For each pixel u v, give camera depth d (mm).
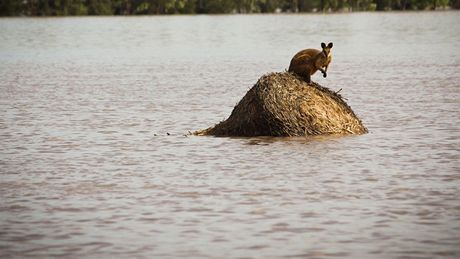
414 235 57906
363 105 127062
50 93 153250
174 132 102062
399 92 145875
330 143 91125
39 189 72188
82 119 115062
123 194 70125
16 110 126125
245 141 93000
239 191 70625
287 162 81938
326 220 61750
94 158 86062
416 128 102750
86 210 65125
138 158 85625
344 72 198000
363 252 54562
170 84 170875
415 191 70062
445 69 199500
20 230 59875
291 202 66875
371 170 78312
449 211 63844
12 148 92438
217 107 127500
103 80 184375
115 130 104625
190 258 53781
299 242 56719
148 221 61969
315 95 96562
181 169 79750
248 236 58125
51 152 89812
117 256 54250
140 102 135375
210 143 92750
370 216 62688
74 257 54062
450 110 118812
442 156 84750
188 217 62938
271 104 94875
